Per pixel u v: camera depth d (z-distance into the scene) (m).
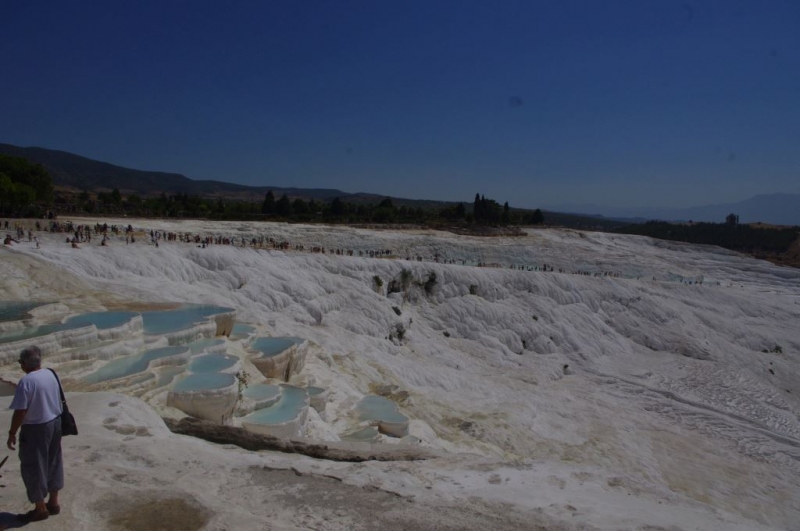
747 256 118.25
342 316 39.25
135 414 10.95
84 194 99.81
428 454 11.29
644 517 8.00
